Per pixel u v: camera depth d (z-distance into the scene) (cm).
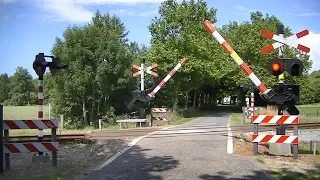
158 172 865
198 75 3753
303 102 8100
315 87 8275
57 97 3403
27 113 5591
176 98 3734
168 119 2473
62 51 3322
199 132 1725
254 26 5128
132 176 827
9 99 11319
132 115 3397
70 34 3347
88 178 816
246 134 1647
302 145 1473
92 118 3412
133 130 1942
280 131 1116
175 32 3672
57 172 884
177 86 3716
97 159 1070
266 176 825
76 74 3256
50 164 995
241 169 895
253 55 4834
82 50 3272
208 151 1158
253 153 1098
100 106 3478
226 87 6203
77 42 3344
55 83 3344
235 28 5397
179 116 3356
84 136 1572
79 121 3381
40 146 930
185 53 3591
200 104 6394
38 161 1030
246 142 1377
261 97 1097
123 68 3388
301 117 3167
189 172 863
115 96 3575
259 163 970
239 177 816
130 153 1151
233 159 1023
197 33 3812
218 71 4122
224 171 873
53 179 815
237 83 4819
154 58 3544
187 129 1909
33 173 879
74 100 3391
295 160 1018
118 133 1761
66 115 3384
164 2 3688
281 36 1084
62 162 1031
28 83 11438
